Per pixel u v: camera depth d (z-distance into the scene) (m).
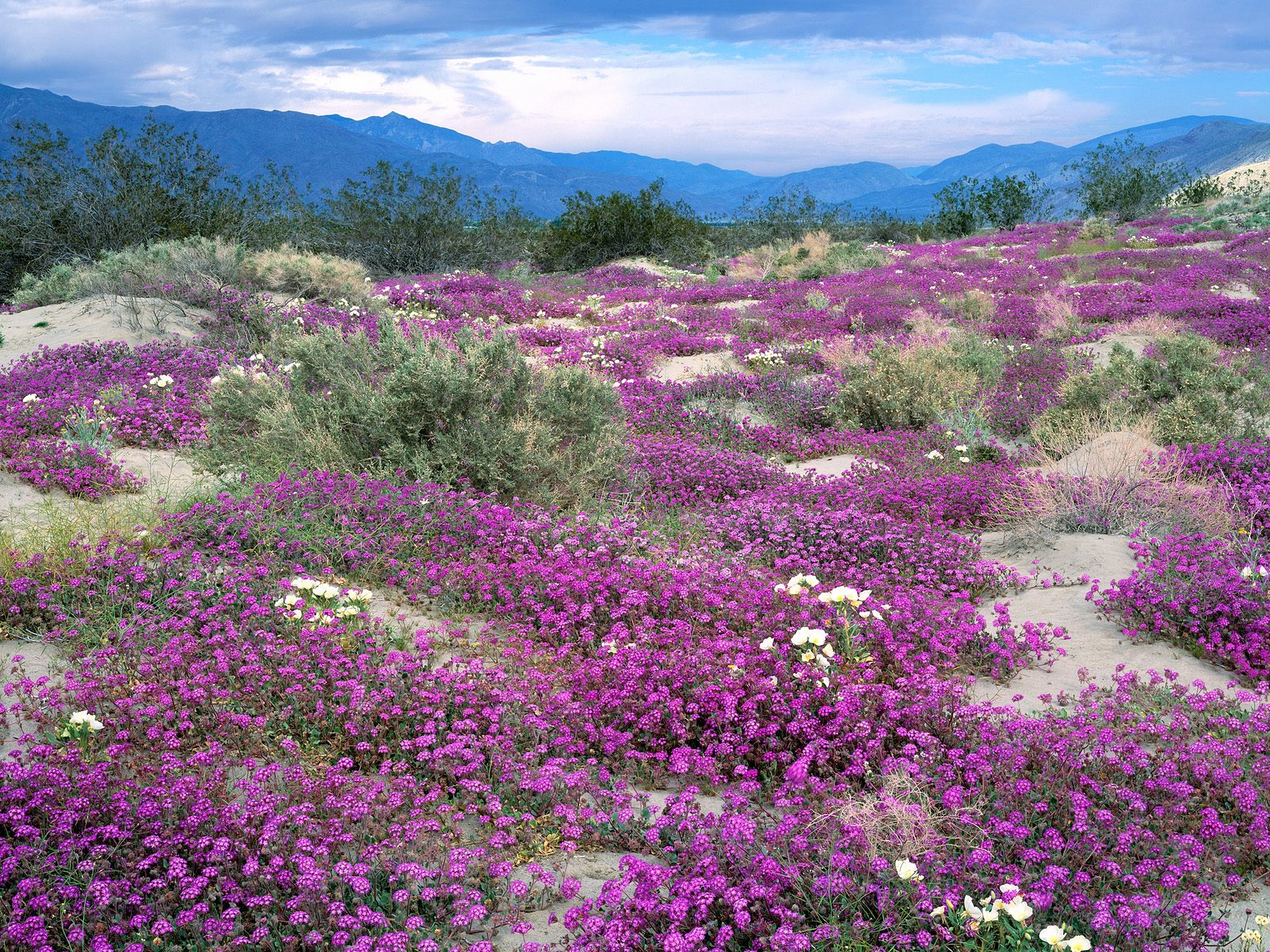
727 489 10.13
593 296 24.27
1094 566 7.48
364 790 3.82
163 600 5.94
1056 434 11.30
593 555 6.95
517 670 5.34
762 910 3.19
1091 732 4.51
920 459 10.86
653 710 4.68
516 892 3.32
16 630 5.59
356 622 5.60
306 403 9.49
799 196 58.19
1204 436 10.62
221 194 31.19
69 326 16.88
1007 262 31.91
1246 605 6.08
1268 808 3.95
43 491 8.47
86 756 4.16
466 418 9.21
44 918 3.10
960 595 7.07
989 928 3.07
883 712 4.64
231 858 3.35
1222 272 26.19
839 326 20.09
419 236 37.09
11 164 28.05
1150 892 3.27
